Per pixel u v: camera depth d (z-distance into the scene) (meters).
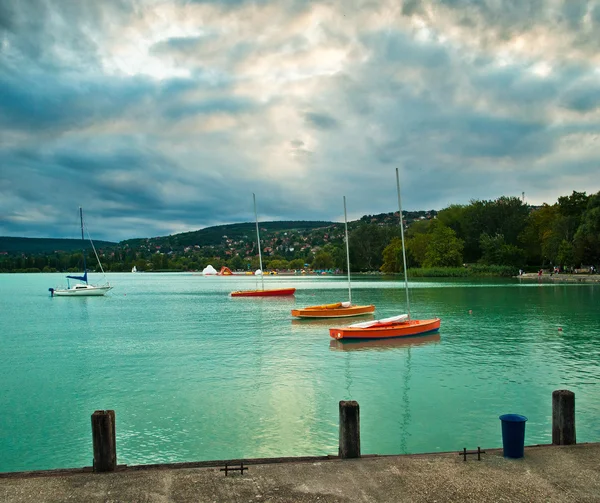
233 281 193.38
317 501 9.64
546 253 135.25
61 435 20.66
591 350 36.91
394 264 185.75
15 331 51.62
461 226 170.50
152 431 20.44
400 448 18.53
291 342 41.78
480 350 37.19
